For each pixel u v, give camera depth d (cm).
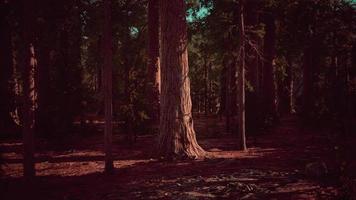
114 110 1788
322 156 1201
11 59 1820
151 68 2378
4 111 981
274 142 1642
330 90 1566
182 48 1293
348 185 671
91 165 1161
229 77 2258
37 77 1761
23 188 791
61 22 1652
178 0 1296
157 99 2347
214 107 4278
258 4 2141
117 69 2816
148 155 1317
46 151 1447
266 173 980
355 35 2361
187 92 1299
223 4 1852
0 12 1081
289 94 3438
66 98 1568
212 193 787
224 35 2002
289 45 2683
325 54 2461
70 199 762
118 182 912
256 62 2067
